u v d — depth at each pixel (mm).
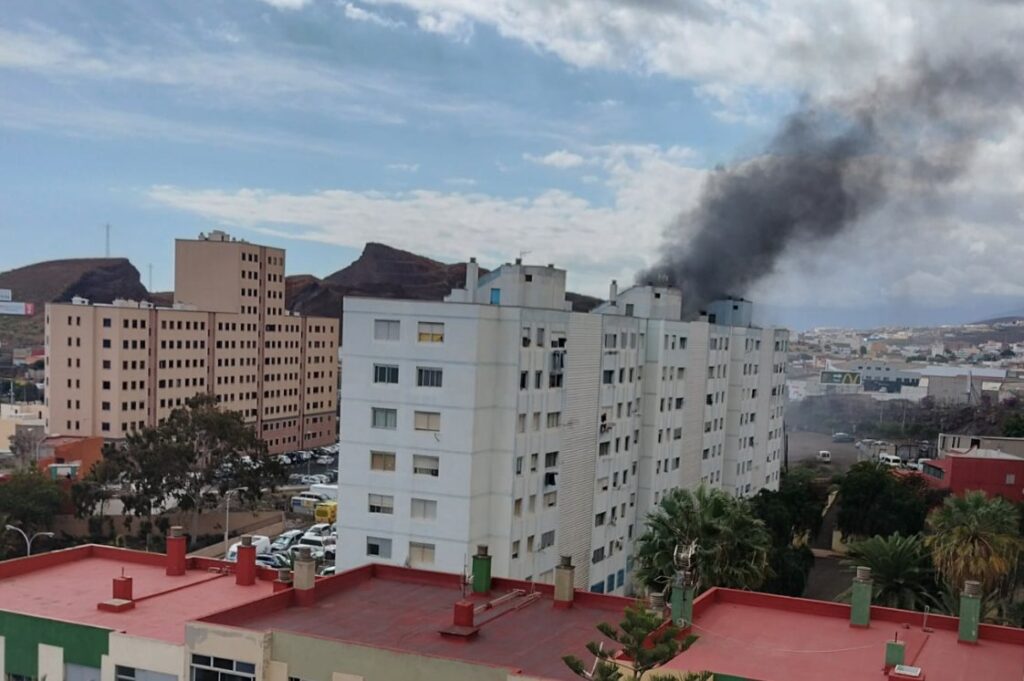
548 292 72688
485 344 58750
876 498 88875
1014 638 32000
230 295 143375
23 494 88188
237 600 37438
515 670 27141
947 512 51031
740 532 49125
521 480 61062
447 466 58781
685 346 85312
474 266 73000
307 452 158000
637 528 79688
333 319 169500
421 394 59312
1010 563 49750
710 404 93125
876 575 46188
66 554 42844
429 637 31156
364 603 35062
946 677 28500
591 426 70250
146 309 123500
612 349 73188
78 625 33219
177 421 93562
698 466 90438
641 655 24828
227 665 30406
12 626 34344
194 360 132875
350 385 61188
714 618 34250
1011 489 90688
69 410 120312
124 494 96625
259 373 149125
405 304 59531
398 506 60156
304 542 89625
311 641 29531
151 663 31672
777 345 111625
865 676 28234
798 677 28000
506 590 37406
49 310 120562
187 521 98562
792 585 72125
